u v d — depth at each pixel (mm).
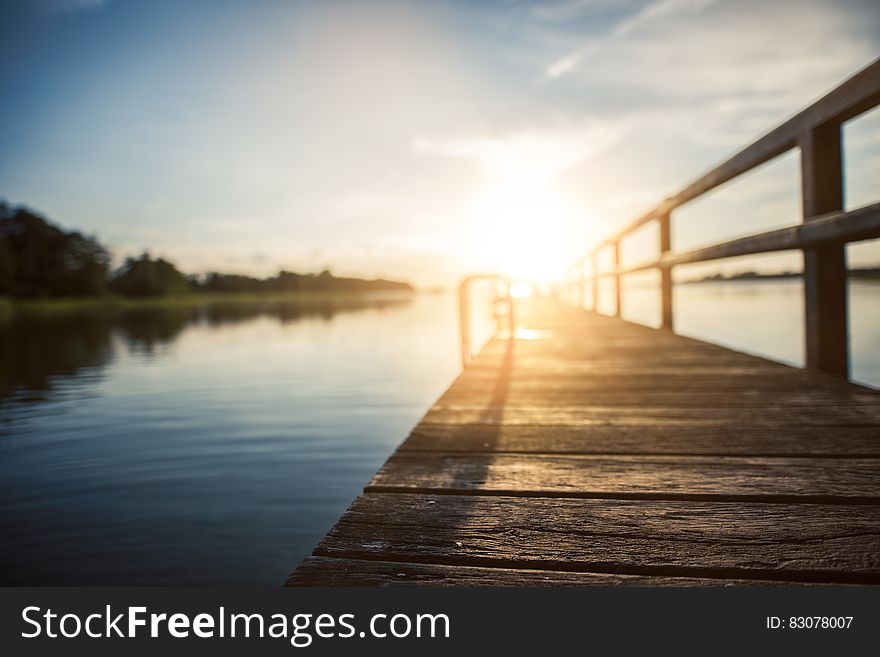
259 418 5609
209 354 11742
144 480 3773
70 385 7703
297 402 6445
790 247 2412
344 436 4891
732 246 3094
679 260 4273
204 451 4434
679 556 982
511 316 4918
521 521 1140
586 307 9812
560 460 1542
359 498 1275
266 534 2918
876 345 6945
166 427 5254
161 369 9359
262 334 17297
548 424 1942
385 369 9148
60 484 3680
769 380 2615
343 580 918
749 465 1469
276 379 8148
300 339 15188
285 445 4609
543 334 5277
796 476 1374
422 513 1186
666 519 1141
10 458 4270
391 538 1066
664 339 4688
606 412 2107
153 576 2475
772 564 947
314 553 1012
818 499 1229
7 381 8109
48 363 10391
